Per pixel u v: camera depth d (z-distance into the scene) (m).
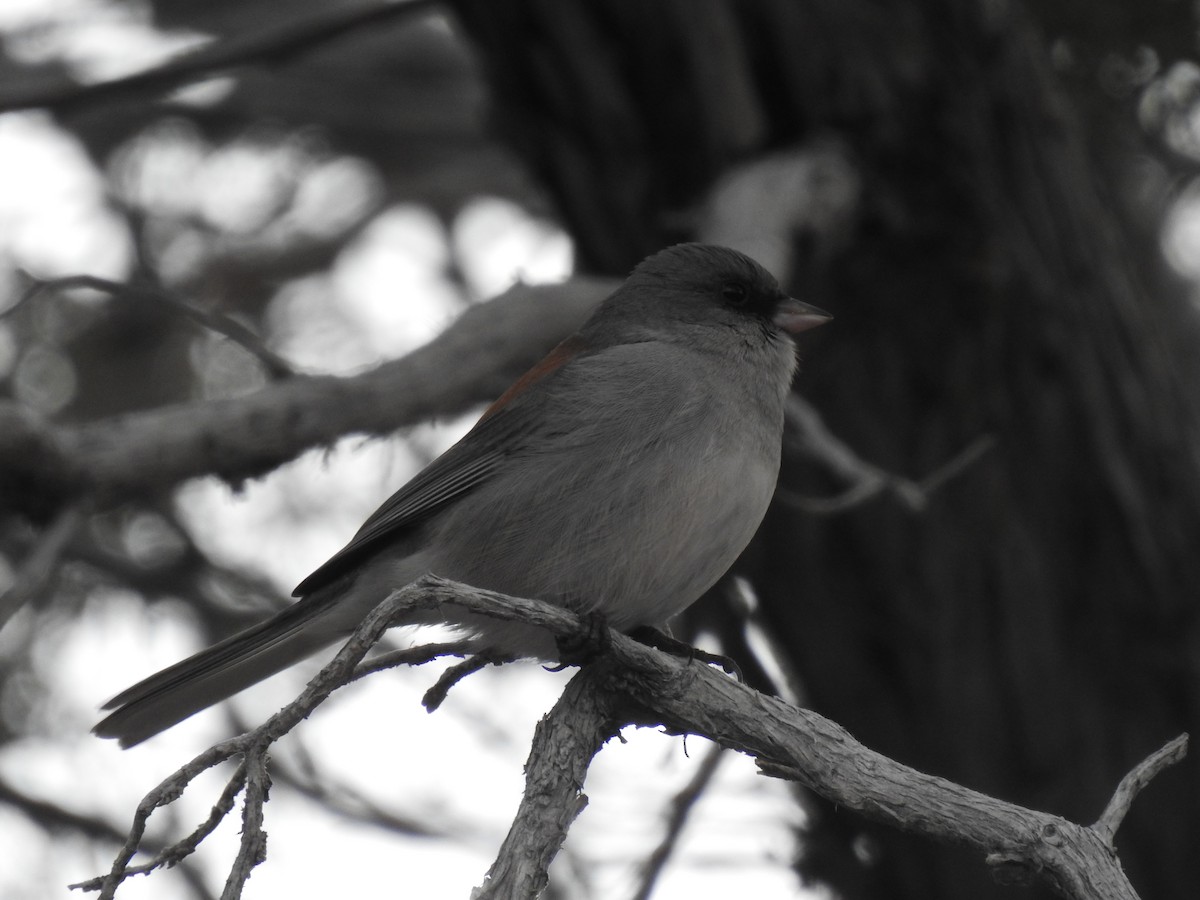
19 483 8.16
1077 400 10.96
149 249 16.27
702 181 11.13
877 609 10.88
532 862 5.88
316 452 9.40
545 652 8.18
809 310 9.20
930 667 10.85
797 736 6.28
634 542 7.90
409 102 17.08
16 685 13.73
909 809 5.96
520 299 9.80
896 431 10.88
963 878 10.85
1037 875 5.66
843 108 10.90
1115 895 5.48
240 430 8.73
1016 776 10.81
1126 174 15.08
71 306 15.48
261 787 5.14
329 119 16.80
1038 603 10.79
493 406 8.55
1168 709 10.88
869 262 10.90
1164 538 11.05
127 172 16.62
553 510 8.02
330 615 8.42
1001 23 11.05
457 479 8.31
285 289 16.50
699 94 10.92
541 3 10.80
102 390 15.44
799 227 10.21
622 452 7.97
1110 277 11.39
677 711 6.46
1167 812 10.77
